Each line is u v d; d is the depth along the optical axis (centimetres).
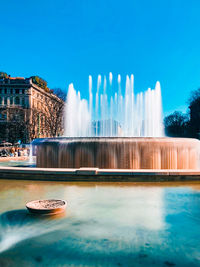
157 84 1973
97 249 329
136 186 718
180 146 1026
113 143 1002
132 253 319
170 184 746
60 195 618
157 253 319
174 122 6962
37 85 7794
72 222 431
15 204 540
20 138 5419
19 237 369
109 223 426
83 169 806
